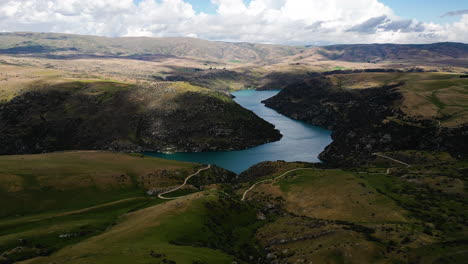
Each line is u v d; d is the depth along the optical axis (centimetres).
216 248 8925
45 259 7156
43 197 13825
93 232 10031
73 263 6291
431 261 6712
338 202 12169
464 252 6800
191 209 11019
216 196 12556
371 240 8206
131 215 11756
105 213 12875
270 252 8956
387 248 7688
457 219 9331
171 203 11938
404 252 7306
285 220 11162
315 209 12156
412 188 12638
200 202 11625
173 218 10169
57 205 13688
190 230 9538
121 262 6400
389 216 10231
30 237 9244
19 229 10600
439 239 7988
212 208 11394
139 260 6588
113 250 7312
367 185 13312
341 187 13500
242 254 8975
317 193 13550
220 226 10531
